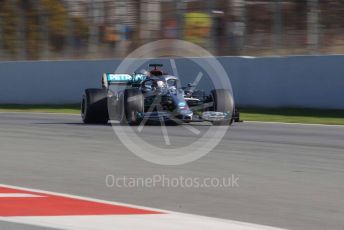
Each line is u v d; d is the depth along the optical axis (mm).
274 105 67125
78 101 82188
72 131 47562
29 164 32688
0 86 89438
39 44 90312
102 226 19969
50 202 23500
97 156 35188
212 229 19625
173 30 80438
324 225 20266
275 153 35938
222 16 76438
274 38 72562
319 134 45406
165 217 21234
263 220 20906
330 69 63219
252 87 68750
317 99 64250
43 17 90250
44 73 85062
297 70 65500
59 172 30281
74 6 88812
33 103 86250
